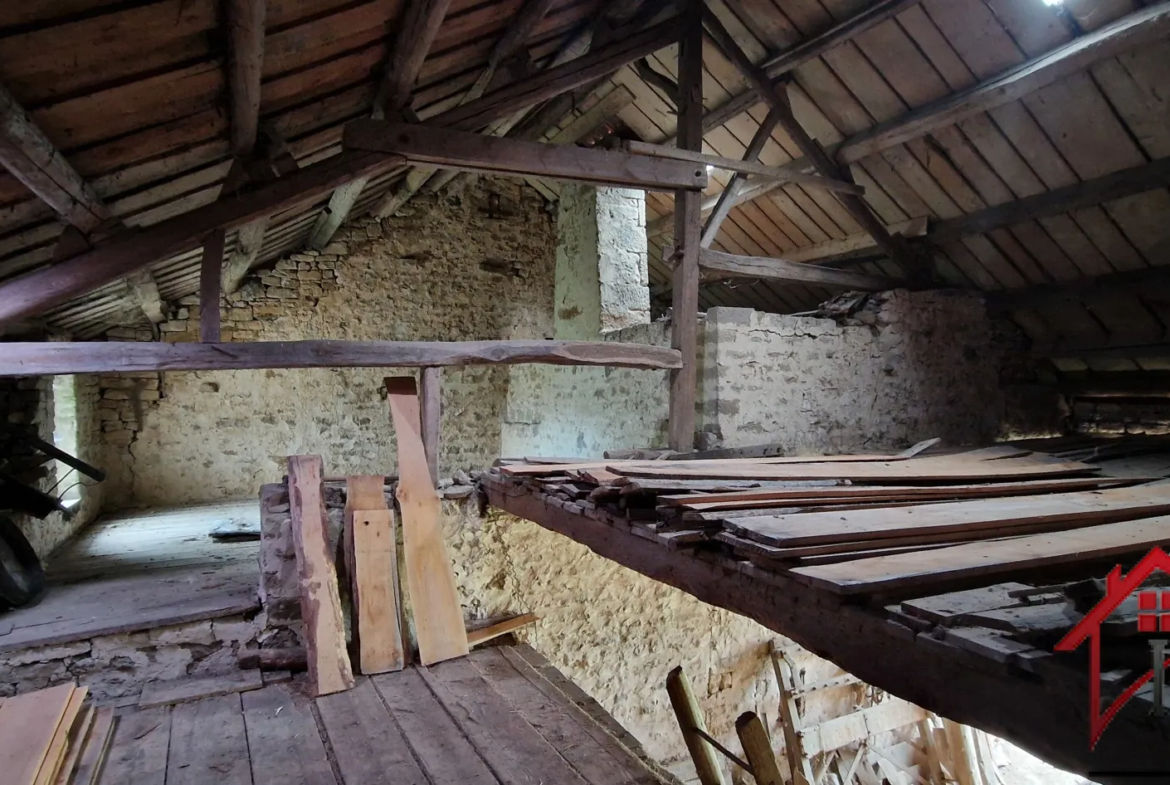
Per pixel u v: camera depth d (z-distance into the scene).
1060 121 4.53
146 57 2.33
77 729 2.56
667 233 8.08
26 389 4.59
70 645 3.05
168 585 3.70
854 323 5.77
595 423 6.39
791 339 5.36
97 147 2.74
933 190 5.56
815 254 6.90
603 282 6.58
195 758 2.51
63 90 2.29
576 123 6.70
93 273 3.15
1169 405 6.09
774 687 4.93
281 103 3.34
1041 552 1.99
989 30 4.26
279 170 3.60
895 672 1.67
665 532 2.46
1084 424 6.85
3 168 2.56
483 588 3.91
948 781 5.35
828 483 3.03
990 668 1.41
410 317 7.84
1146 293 5.33
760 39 5.15
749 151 5.25
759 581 2.11
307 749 2.59
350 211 7.08
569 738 2.69
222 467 6.95
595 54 4.52
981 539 2.25
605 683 4.23
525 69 4.26
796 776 4.70
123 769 2.44
